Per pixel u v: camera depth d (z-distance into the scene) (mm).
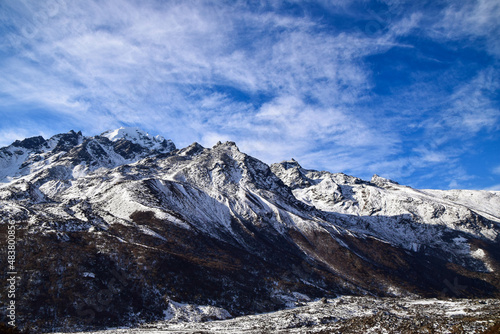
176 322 76438
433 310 79438
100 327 69500
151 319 77125
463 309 76938
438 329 51375
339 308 89438
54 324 66750
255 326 70312
